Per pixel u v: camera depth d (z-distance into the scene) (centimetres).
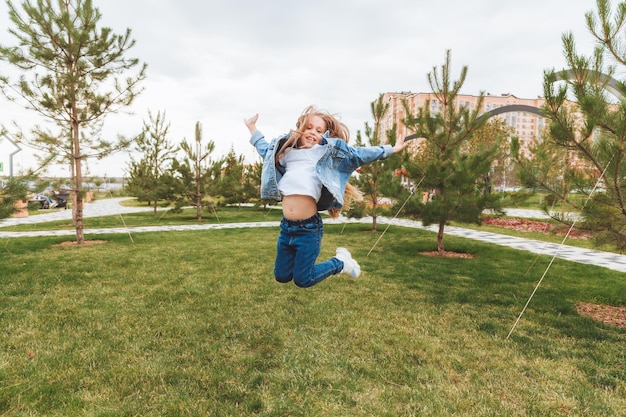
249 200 2448
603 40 425
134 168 2369
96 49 920
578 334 419
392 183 953
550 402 281
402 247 1027
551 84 445
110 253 888
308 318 451
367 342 383
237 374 317
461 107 878
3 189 693
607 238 464
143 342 377
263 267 739
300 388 296
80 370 318
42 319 438
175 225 1606
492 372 327
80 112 961
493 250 995
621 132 396
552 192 488
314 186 250
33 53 877
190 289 575
